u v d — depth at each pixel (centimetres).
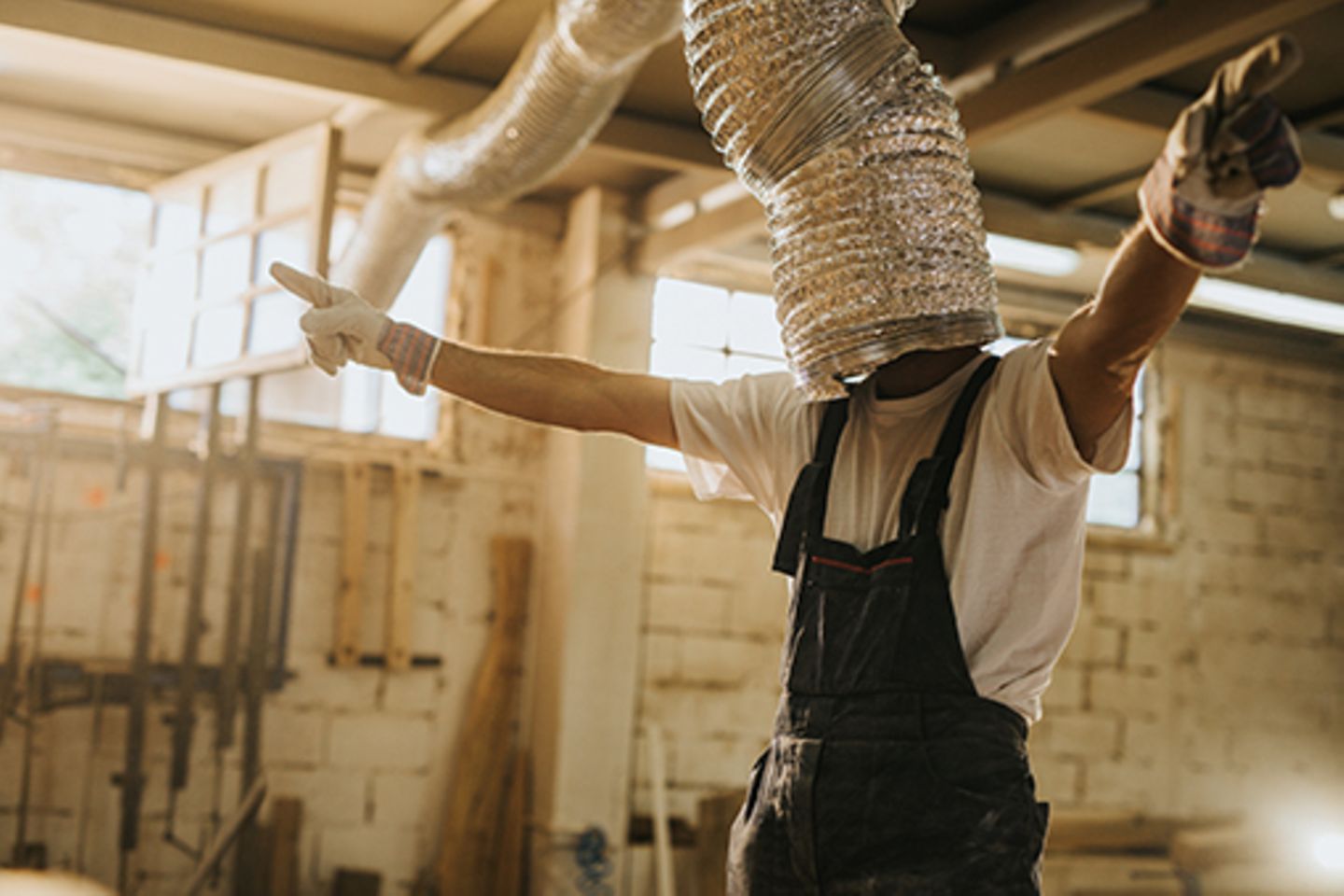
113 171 723
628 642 778
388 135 716
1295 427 1011
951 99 141
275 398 752
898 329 135
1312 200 719
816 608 146
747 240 828
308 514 749
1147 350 126
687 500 834
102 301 722
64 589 689
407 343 167
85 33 548
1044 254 752
